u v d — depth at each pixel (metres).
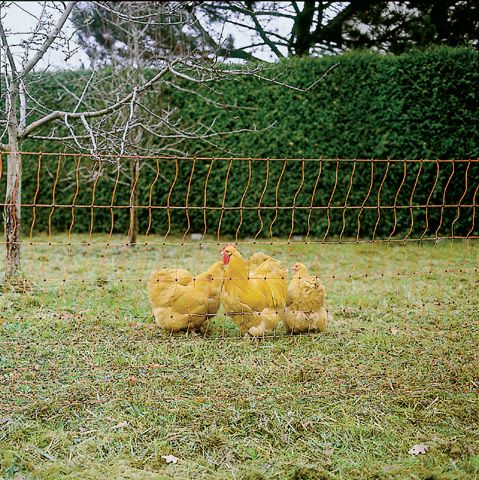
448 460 3.32
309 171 11.16
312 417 3.74
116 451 3.36
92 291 6.73
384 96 10.80
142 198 11.77
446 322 5.77
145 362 4.60
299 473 3.17
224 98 11.30
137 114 8.45
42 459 3.26
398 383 4.27
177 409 3.78
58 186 11.95
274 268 5.38
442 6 14.05
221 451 3.38
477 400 4.02
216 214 11.62
